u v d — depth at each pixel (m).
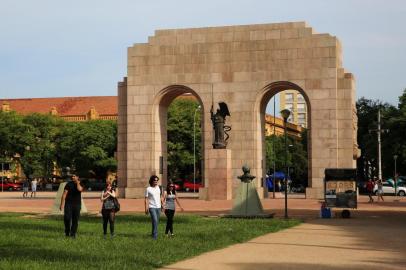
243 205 36.41
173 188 25.47
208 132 61.41
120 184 64.12
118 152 64.56
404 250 20.47
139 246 20.92
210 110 60.28
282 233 27.02
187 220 33.56
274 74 60.34
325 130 58.78
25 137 111.25
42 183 115.44
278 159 120.12
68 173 26.48
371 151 90.44
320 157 58.75
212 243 22.11
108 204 24.50
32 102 151.25
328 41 59.09
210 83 61.88
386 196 77.62
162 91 63.09
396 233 26.77
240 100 61.00
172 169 106.50
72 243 21.78
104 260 17.44
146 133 63.09
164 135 65.38
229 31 61.78
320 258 18.34
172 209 25.12
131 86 63.81
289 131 155.50
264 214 36.03
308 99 59.38
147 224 30.66
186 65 62.59
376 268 16.39
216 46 61.97
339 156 58.47
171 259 17.84
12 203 55.62
